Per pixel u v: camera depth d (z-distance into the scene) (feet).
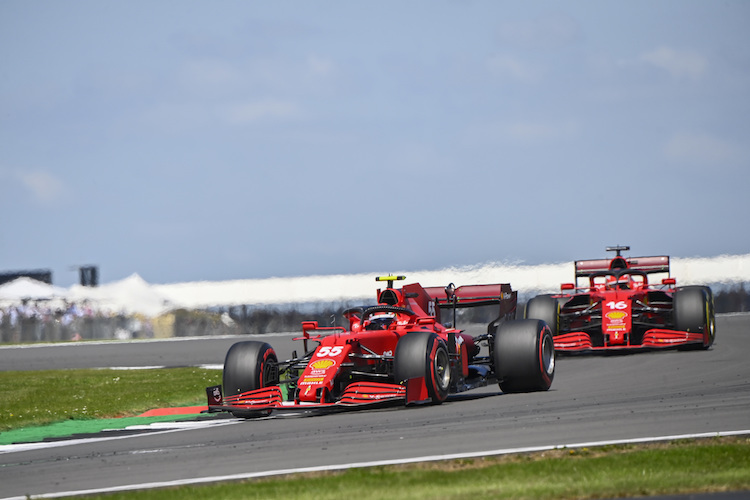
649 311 272.31
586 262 292.40
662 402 160.25
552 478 103.76
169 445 142.82
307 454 125.29
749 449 114.21
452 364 178.29
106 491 108.58
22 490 113.39
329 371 161.79
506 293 204.54
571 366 243.60
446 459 116.26
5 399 235.61
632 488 98.22
